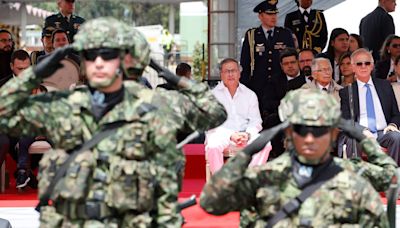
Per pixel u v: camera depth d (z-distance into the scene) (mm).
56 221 8484
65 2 22047
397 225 13555
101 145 8414
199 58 39562
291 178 8391
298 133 8242
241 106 15617
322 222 8258
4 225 12695
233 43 21578
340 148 14523
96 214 8375
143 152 8422
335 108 8305
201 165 17594
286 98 8523
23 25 34719
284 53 17531
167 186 8602
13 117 8695
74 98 8570
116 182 8336
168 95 8961
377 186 9148
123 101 8531
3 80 16766
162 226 8578
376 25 22422
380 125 15688
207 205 8531
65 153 8562
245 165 8422
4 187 15898
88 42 8297
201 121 9453
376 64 19828
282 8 26078
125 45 8391
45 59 8648
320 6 26688
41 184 8547
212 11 21562
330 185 8312
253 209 8711
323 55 18766
